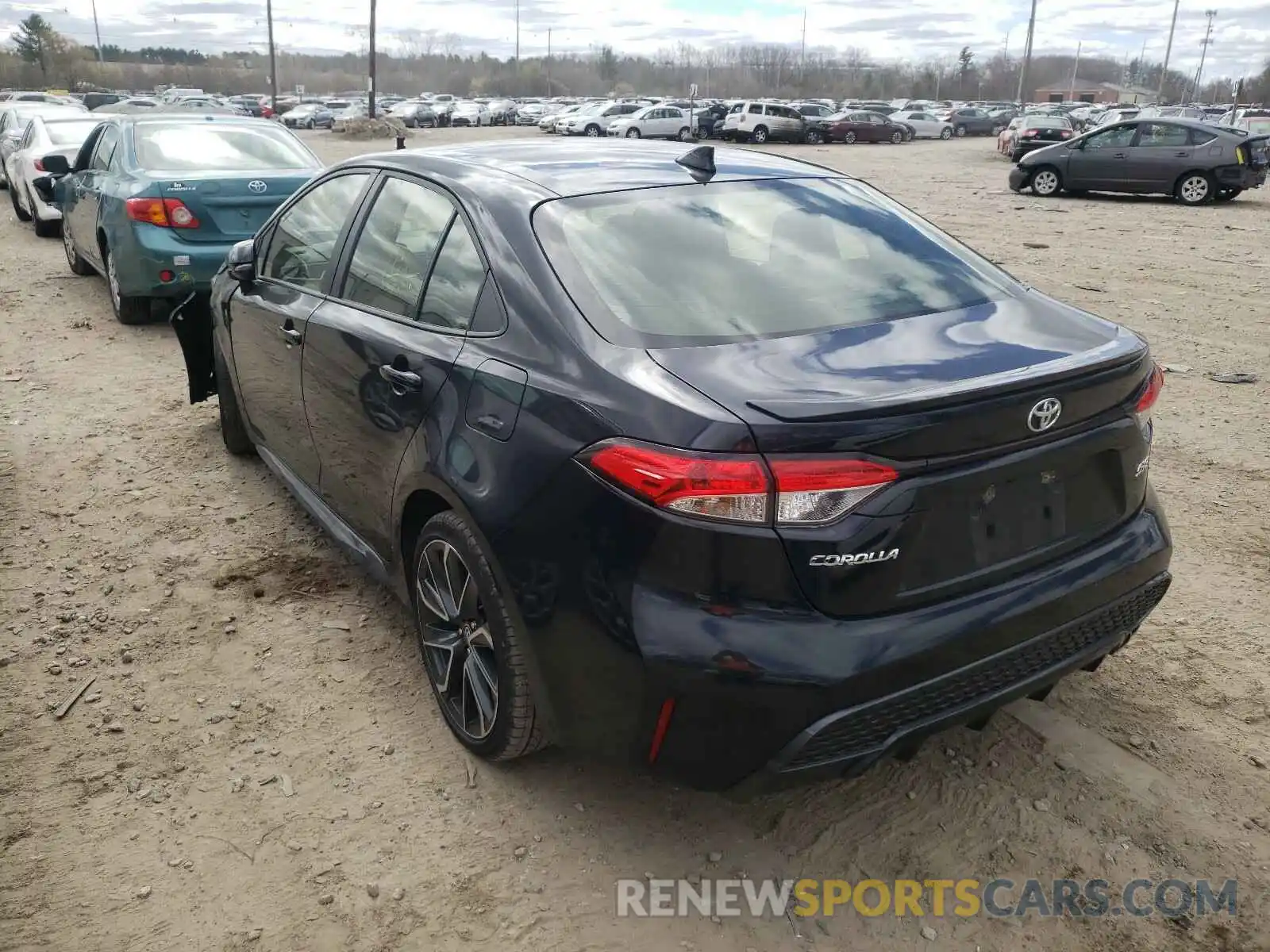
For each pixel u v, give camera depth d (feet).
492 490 8.35
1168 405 20.71
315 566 13.53
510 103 206.49
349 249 11.84
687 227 9.65
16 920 7.95
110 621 12.14
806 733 7.22
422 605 10.10
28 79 369.30
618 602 7.47
